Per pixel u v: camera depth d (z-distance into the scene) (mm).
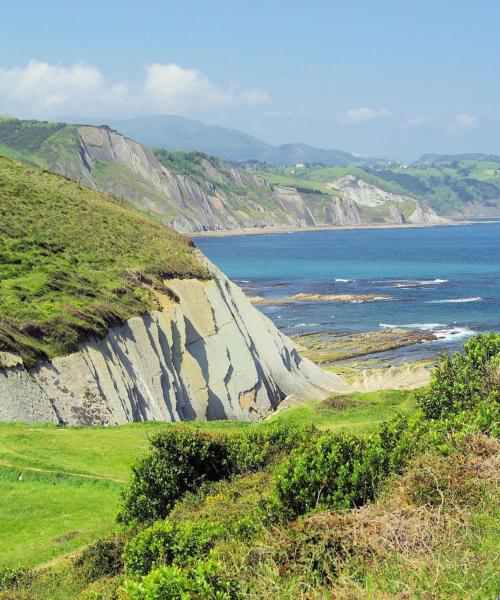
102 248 61062
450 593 7934
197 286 62344
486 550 8586
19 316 42969
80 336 44656
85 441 34656
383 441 15555
